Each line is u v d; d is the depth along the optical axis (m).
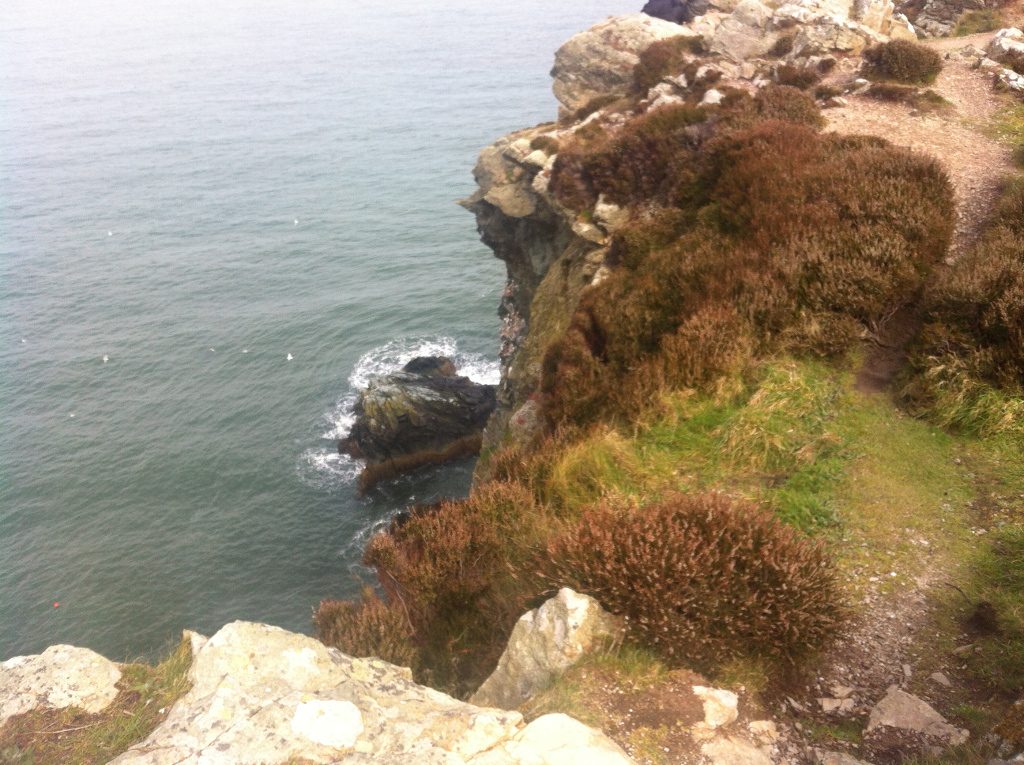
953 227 11.70
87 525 32.62
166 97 151.38
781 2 26.05
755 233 12.12
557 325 16.77
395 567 8.56
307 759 3.96
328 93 142.38
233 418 39.72
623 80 25.38
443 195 77.06
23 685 4.51
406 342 46.25
